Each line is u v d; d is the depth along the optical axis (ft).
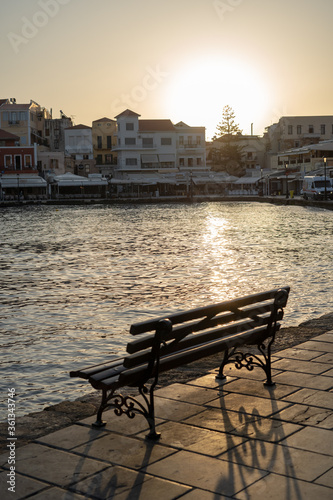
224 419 18.02
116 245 107.34
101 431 17.24
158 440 16.53
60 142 413.18
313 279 63.72
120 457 15.49
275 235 120.16
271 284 61.52
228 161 417.28
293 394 20.13
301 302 51.55
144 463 15.12
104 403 17.48
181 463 15.10
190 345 18.75
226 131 422.41
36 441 16.57
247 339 20.74
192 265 77.66
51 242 115.75
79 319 47.83
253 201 333.21
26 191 346.74
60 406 19.67
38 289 61.87
